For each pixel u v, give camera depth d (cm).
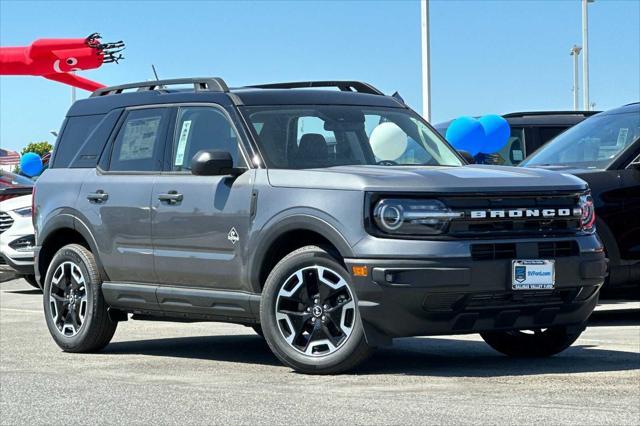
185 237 831
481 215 726
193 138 854
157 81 920
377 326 723
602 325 1095
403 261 710
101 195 905
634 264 1091
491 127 1546
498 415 576
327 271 744
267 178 783
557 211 750
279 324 760
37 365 833
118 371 791
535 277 732
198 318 841
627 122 1146
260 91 852
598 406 598
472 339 965
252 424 573
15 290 1686
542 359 817
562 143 1195
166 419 593
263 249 773
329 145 819
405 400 628
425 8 2489
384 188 724
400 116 877
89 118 959
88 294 909
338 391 668
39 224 966
